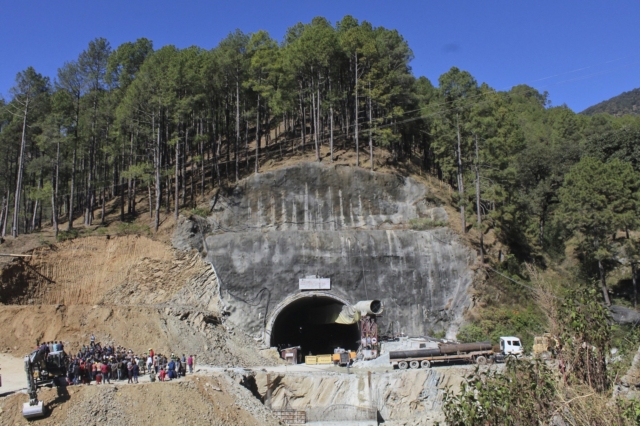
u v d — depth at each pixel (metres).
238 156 64.12
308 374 41.00
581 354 12.84
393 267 54.00
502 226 58.41
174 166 66.19
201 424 30.41
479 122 57.72
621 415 10.91
